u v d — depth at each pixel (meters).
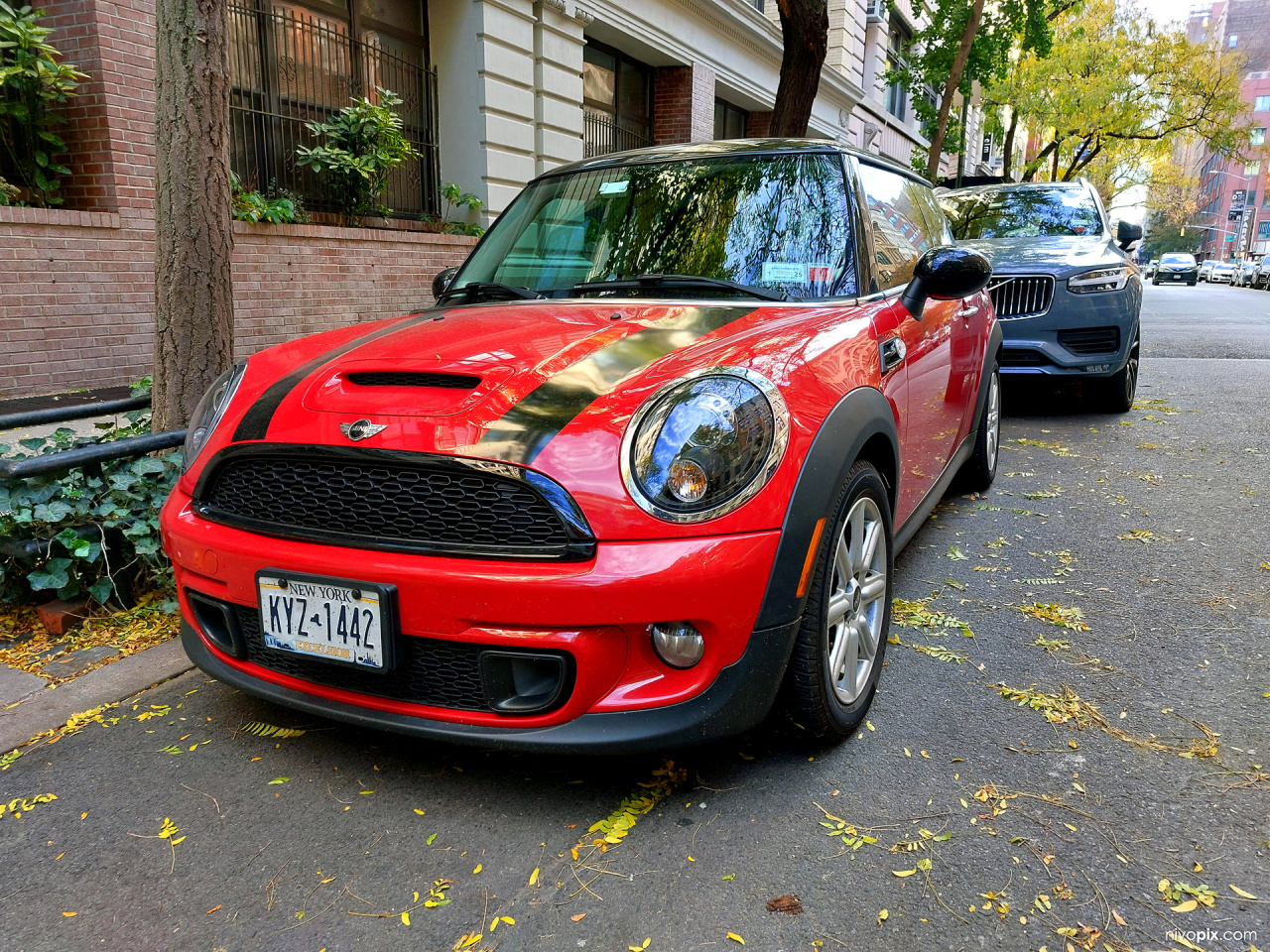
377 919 1.69
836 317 2.47
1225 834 1.91
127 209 6.54
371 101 8.70
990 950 1.60
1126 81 24.48
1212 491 4.65
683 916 1.69
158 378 3.59
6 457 2.97
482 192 9.41
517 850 1.88
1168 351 11.02
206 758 2.27
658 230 2.96
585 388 1.97
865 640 2.36
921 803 2.03
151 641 2.93
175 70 3.41
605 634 1.81
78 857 1.89
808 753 2.24
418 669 1.94
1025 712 2.46
